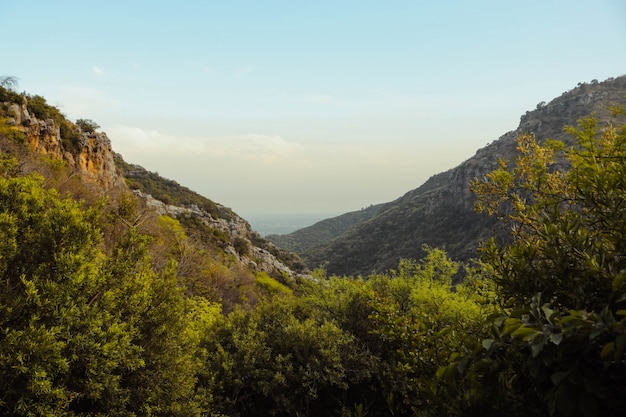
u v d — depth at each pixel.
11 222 5.09
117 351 5.12
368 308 9.73
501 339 1.86
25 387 4.31
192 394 6.84
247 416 8.05
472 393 2.34
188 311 7.79
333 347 8.53
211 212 69.19
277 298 10.95
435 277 11.01
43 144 28.98
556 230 2.51
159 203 51.12
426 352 3.09
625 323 1.45
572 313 1.52
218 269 27.58
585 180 2.59
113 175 40.88
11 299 4.86
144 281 6.34
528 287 2.49
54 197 6.16
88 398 5.14
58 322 4.79
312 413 8.40
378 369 8.30
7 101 26.80
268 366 8.27
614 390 1.68
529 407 2.06
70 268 5.01
